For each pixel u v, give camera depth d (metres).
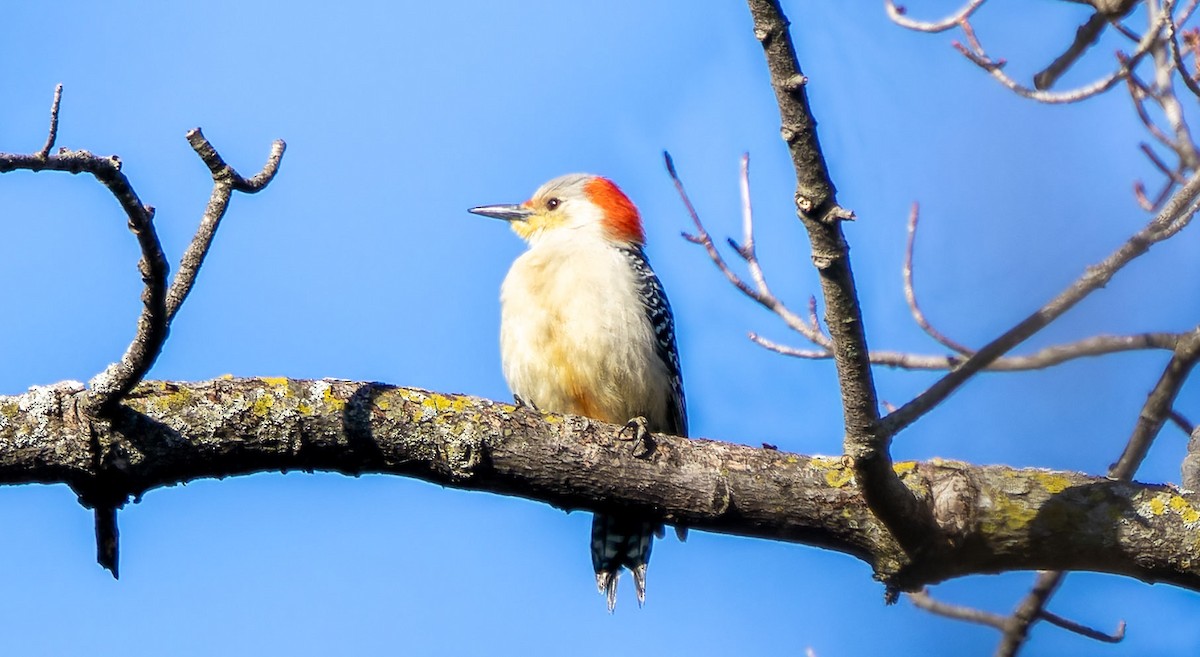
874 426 8.42
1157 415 10.58
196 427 9.10
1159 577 9.84
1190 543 9.69
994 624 11.94
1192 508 9.79
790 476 10.02
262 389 9.34
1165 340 10.18
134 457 8.97
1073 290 7.79
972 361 8.12
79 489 8.98
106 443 8.89
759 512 9.95
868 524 9.92
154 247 7.92
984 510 9.75
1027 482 9.91
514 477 9.77
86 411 8.83
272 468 9.48
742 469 10.02
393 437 9.48
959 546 9.74
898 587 10.05
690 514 9.96
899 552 9.81
